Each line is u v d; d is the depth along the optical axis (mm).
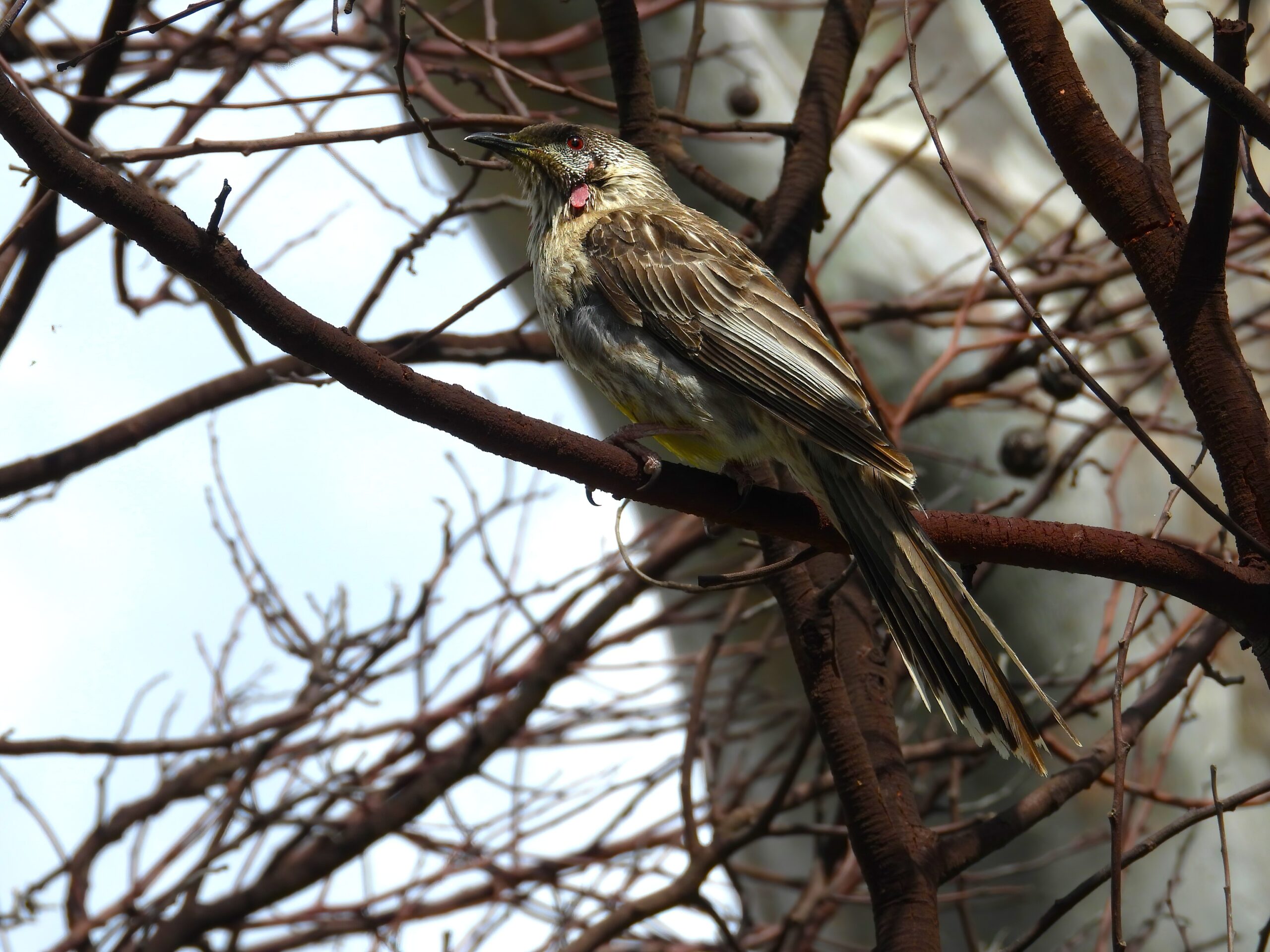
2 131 5027
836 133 10516
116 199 5191
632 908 9453
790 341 7746
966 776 13000
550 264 8414
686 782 9562
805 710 11820
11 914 11039
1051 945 12992
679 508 6664
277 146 8070
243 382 10773
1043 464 13227
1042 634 13180
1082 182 6645
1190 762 13266
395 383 5809
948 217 15219
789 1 15562
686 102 10156
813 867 11633
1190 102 15664
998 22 6719
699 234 8297
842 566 8594
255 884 10984
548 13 14312
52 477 10312
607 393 8297
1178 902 12859
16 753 9867
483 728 11633
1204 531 14031
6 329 9844
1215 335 6426
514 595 11344
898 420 10539
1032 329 12734
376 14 12281
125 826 11539
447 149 8359
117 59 9242
